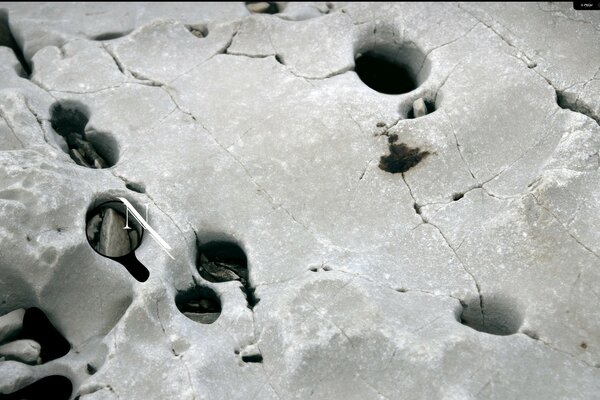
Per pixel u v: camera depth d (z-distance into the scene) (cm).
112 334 277
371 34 388
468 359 257
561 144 316
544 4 380
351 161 329
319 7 418
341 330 267
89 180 320
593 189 302
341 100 347
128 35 389
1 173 300
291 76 365
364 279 285
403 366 259
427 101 354
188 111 356
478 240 299
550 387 256
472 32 373
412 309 278
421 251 301
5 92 343
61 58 382
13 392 277
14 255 282
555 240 291
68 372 282
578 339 270
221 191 325
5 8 421
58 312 295
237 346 276
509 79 346
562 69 347
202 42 387
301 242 306
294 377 262
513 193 312
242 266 321
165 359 267
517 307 284
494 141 330
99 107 360
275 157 334
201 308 304
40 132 338
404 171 325
